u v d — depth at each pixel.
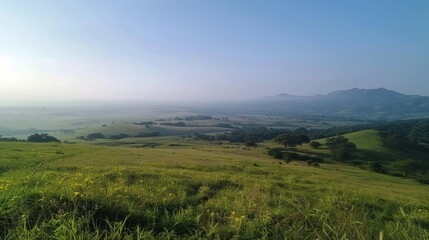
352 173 52.06
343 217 5.77
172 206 6.82
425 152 99.94
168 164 22.80
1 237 4.41
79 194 5.75
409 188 32.62
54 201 5.40
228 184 12.41
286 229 5.22
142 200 6.68
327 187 14.45
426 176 64.62
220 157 53.53
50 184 8.01
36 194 5.68
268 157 87.06
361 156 89.56
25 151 32.62
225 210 6.79
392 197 12.91
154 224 5.31
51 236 4.26
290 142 104.75
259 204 6.64
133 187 8.82
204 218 6.11
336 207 8.27
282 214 6.05
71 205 5.49
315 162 76.62
